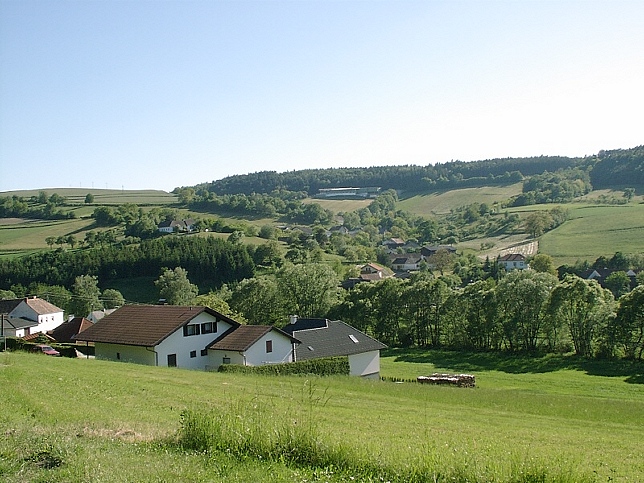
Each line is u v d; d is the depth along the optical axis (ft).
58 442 41.68
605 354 215.92
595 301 221.25
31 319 329.93
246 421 46.16
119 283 410.72
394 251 632.38
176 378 108.17
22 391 71.36
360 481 37.88
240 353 167.94
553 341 235.40
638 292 206.69
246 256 428.15
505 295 245.24
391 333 284.41
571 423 89.35
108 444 43.50
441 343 272.92
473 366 221.25
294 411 63.52
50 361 123.65
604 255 435.12
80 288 374.22
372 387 122.52
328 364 168.86
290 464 40.47
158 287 377.09
